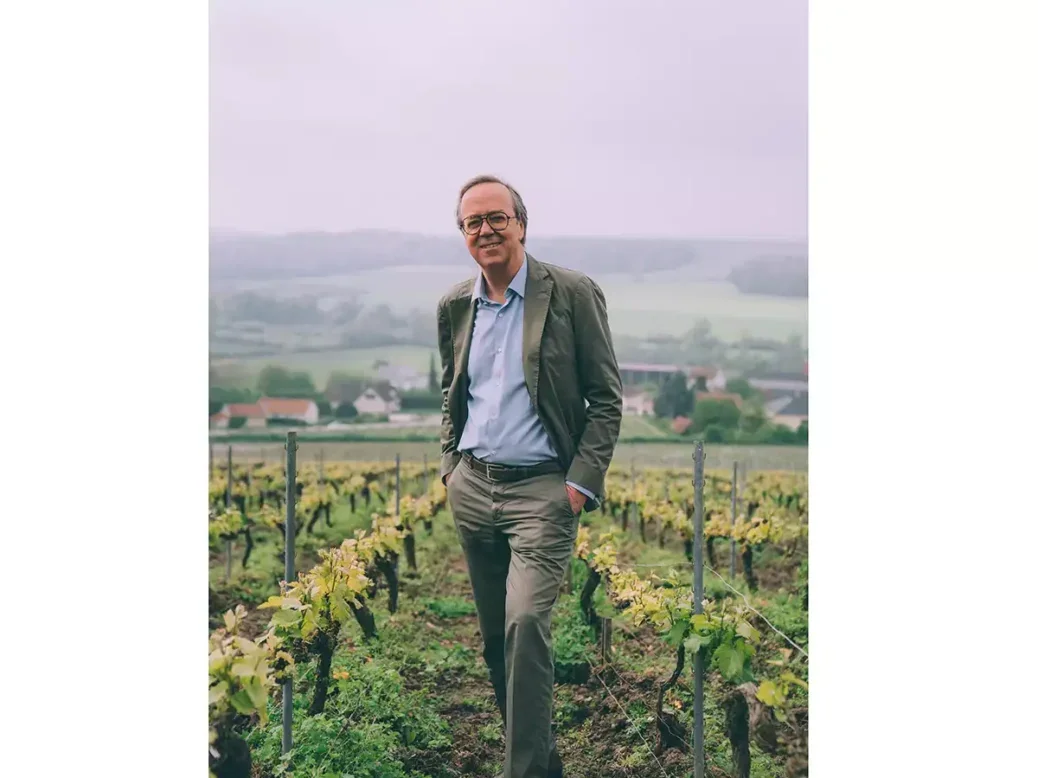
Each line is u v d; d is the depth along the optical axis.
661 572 8.05
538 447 4.57
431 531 8.84
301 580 5.05
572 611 6.59
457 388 4.80
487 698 5.58
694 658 4.70
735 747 4.71
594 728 5.27
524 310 4.61
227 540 7.93
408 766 4.93
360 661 5.80
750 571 8.06
